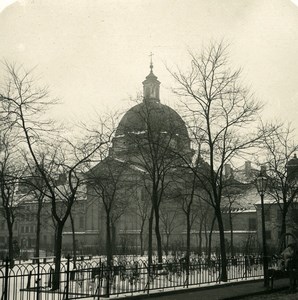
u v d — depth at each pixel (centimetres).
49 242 9156
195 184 3341
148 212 7000
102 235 7825
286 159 3362
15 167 3675
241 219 7550
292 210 4362
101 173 3597
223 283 2041
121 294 1661
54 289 1633
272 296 1741
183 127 3384
